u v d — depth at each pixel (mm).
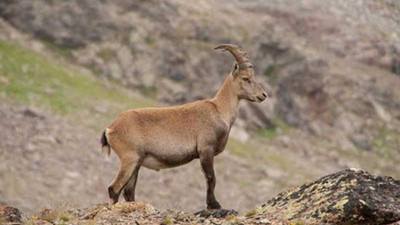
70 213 45188
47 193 142625
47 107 178250
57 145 161375
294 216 38812
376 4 126188
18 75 195375
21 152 155125
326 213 37656
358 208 37062
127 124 44844
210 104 46562
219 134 46000
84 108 187125
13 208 40500
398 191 39312
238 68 47750
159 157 45156
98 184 151250
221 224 38062
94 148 164500
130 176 44406
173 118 45531
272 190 171000
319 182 41156
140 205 42281
